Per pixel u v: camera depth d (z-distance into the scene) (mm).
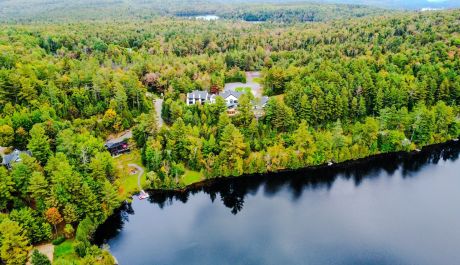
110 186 104438
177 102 160125
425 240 99188
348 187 122500
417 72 180875
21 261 84438
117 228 103438
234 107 166500
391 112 144000
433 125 143750
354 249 96000
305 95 145750
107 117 141500
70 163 109938
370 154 138250
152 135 135125
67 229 93625
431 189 121625
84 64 181250
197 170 126562
